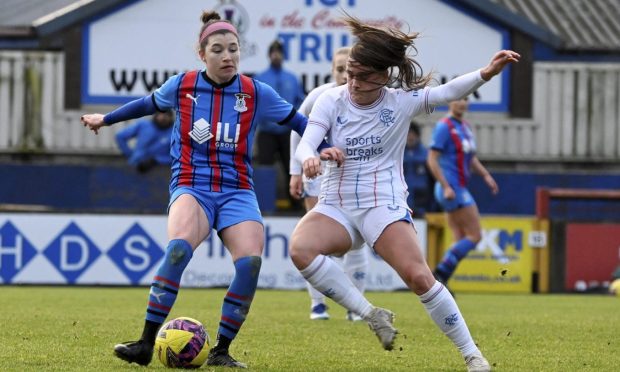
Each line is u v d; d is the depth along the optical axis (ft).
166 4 179.01
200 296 105.29
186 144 51.62
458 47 182.09
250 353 57.93
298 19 178.19
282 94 152.46
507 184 173.99
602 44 190.19
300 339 65.82
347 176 51.75
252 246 50.62
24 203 160.25
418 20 180.96
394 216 50.72
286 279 123.65
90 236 122.21
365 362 55.36
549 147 187.52
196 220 50.29
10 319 75.25
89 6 178.29
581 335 71.87
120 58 179.83
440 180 105.40
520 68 184.55
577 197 130.31
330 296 51.31
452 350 61.72
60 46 180.34
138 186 152.05
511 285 129.08
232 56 51.26
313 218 52.11
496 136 185.98
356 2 179.42
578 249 129.80
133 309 86.53
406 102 51.31
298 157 50.47
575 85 188.14
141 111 53.26
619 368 54.95
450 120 106.32
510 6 210.38
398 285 124.16
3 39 180.75
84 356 54.75
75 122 180.96
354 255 77.46
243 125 51.85
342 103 51.67
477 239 107.45
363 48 49.98
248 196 51.93
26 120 181.37
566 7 209.87
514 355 59.98
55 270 121.80
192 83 51.88
